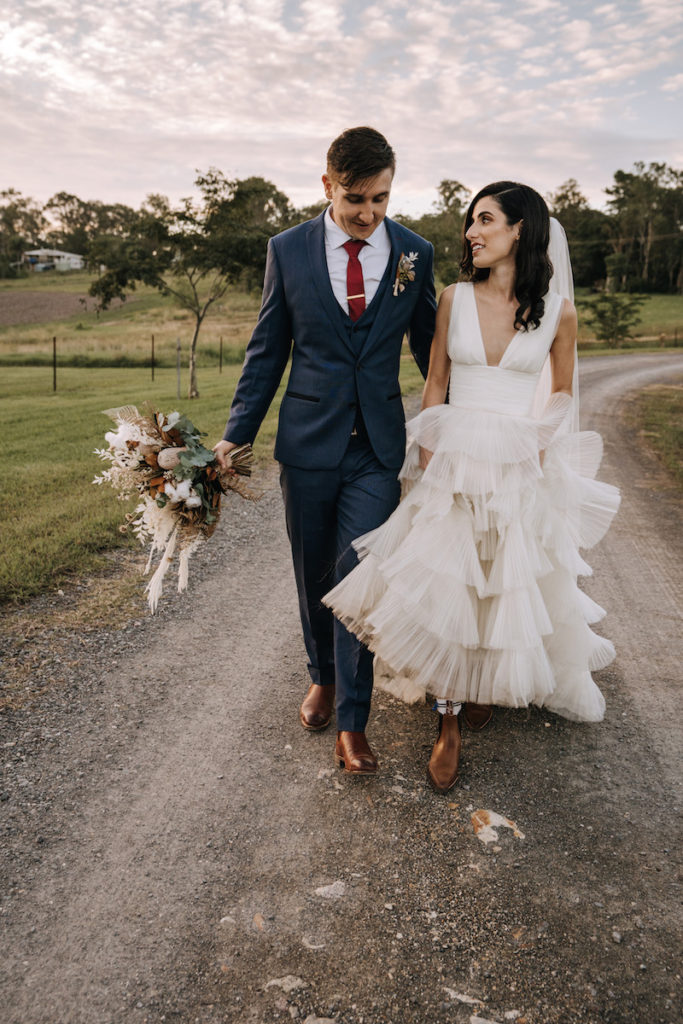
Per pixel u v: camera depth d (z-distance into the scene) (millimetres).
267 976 1846
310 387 2602
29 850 2236
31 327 54906
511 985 1832
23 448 8891
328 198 2469
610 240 97250
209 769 2670
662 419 13367
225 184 17109
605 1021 1739
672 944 1961
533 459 2502
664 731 2986
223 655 3564
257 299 66312
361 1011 1755
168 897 2086
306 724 2936
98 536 5051
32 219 150500
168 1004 1765
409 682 3088
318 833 2359
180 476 2479
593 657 3010
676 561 5254
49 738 2799
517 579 2484
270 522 5984
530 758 2789
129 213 149250
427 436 2580
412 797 2549
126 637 3691
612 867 2238
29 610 3906
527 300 2441
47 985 1805
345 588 2566
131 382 21547
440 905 2080
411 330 2844
